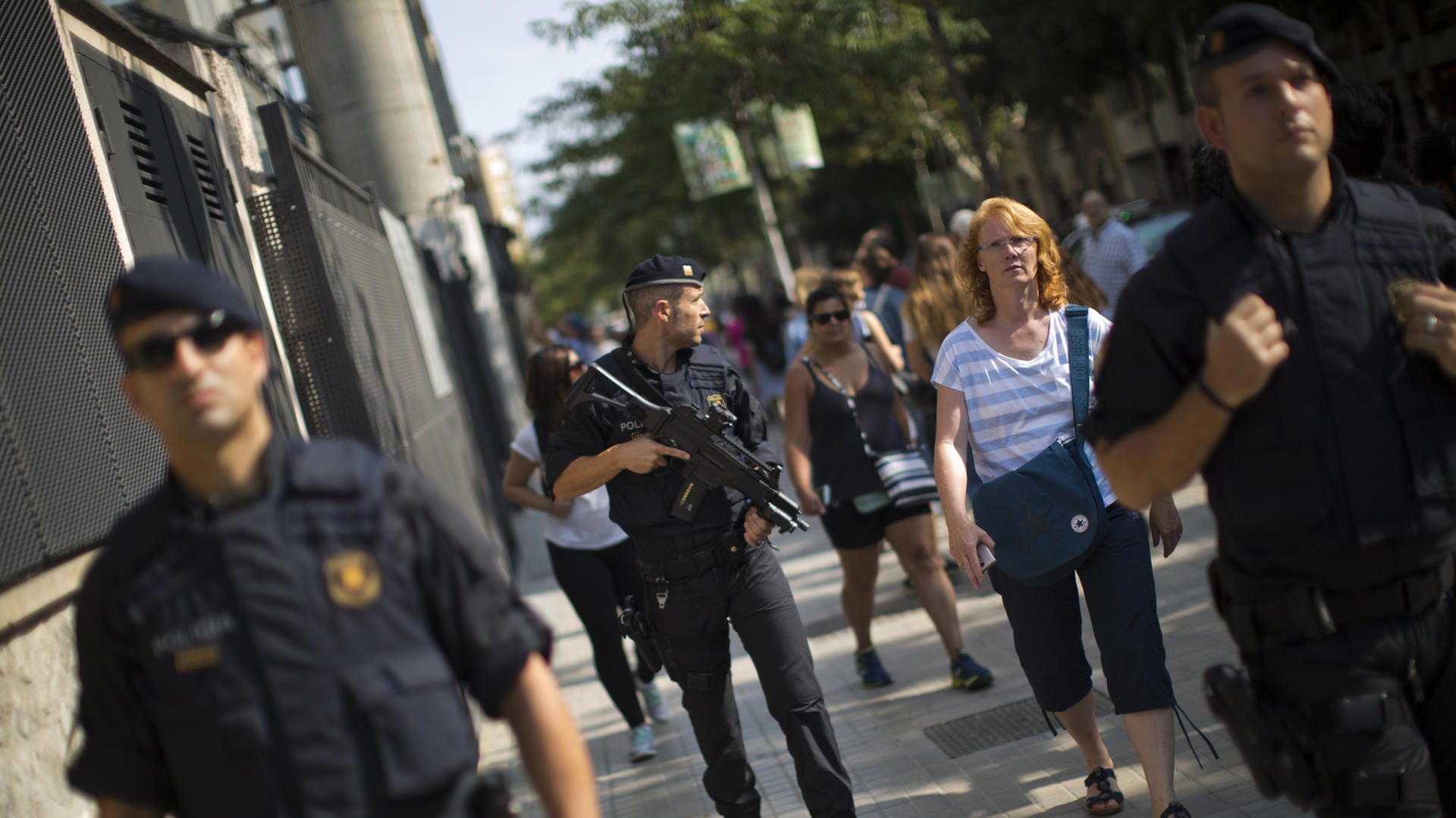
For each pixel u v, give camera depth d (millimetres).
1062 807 4480
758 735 6023
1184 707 5070
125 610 1885
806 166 20453
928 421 8578
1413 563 2393
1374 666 2400
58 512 3191
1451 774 2520
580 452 4352
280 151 6102
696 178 20891
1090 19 24859
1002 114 30875
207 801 1873
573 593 6074
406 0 12953
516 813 2045
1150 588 3969
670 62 18875
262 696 1856
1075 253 12414
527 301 25422
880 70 18547
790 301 17219
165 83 5293
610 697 6078
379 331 7277
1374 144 3828
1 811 2795
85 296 3680
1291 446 2363
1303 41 2291
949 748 5328
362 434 6074
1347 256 2381
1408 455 2359
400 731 1869
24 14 3734
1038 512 3977
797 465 6266
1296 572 2426
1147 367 2383
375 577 1910
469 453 10797
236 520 1894
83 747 1962
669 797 5527
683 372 4375
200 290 1866
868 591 6332
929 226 45719
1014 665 6250
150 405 1878
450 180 13078
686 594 4211
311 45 12219
